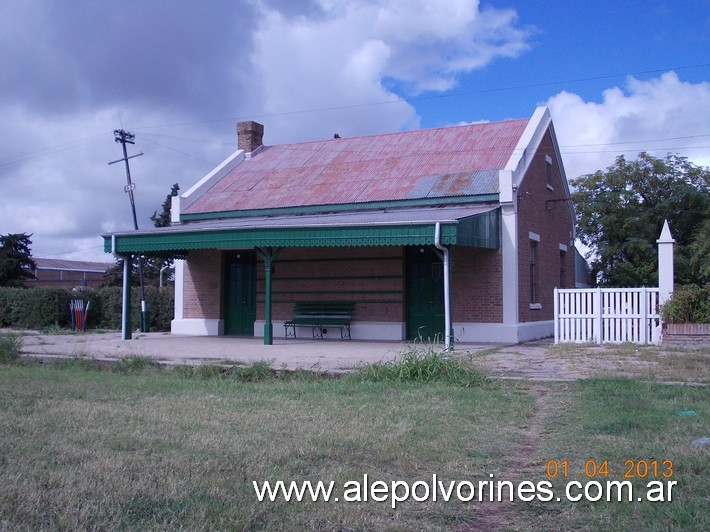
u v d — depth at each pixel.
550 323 21.81
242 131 26.98
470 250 19.16
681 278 28.22
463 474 6.18
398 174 21.53
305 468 6.30
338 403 9.58
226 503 5.29
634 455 6.55
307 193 21.89
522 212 19.56
